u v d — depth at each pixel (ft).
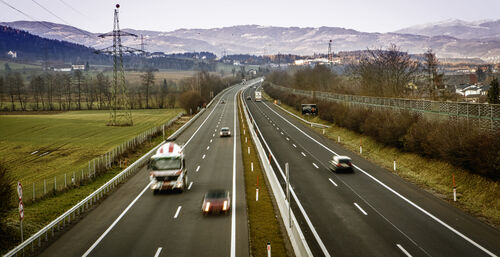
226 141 183.42
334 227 66.74
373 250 56.49
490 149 84.43
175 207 80.23
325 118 241.76
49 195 94.79
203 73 635.66
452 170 98.43
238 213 75.00
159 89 548.72
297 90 400.06
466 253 54.70
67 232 66.49
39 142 209.15
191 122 270.05
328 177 106.42
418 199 83.46
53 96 548.31
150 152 146.41
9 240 62.75
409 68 267.18
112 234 64.85
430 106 134.10
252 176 108.78
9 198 65.98
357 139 173.47
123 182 106.01
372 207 77.97
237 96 541.34
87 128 266.16
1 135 232.94
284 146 164.55
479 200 79.82
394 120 142.20
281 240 60.75
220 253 55.93
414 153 124.47
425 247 57.16
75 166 150.00
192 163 131.85
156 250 57.47
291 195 88.53
